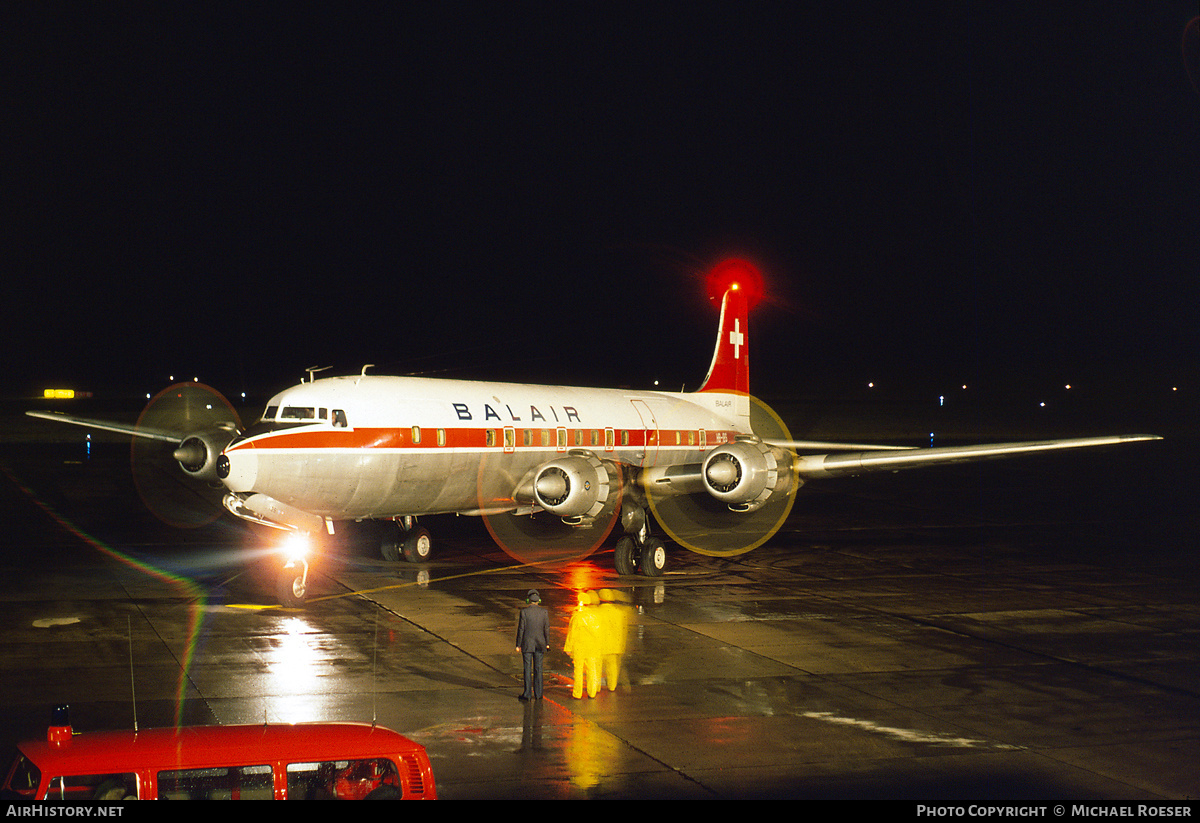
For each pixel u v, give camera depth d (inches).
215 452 976.9
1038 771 465.4
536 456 1019.9
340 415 862.5
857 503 1684.3
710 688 593.9
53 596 801.6
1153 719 553.9
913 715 551.2
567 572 987.3
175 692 551.2
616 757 469.4
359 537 1176.2
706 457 1046.4
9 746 458.9
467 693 569.9
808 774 452.8
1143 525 1432.1
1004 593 923.4
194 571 926.4
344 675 596.7
